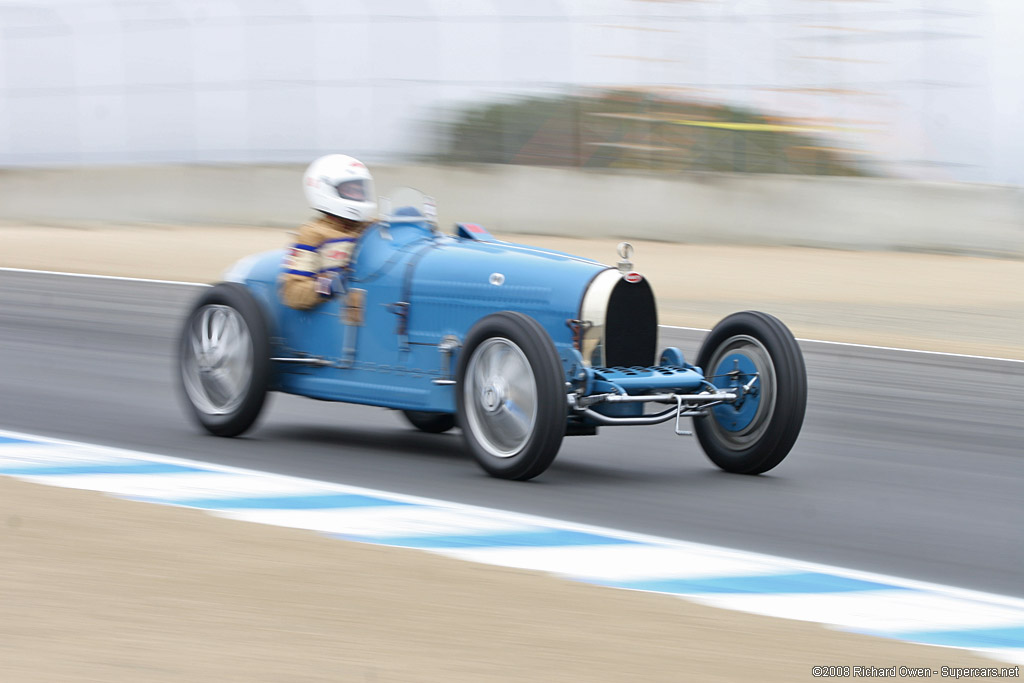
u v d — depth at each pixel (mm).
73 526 13898
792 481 18500
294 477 17078
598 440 21547
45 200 67062
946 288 47188
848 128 58062
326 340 19797
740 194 57625
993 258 54656
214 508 15047
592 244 56844
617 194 58875
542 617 11312
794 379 17656
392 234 19688
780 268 50875
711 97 59750
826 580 13133
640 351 18109
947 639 11305
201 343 20375
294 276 19656
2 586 11695
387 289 19094
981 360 33406
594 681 9797
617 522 15227
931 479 19281
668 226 58031
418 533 14141
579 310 17406
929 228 55531
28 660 9852
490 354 17281
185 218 64938
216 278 46812
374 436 21141
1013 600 12797
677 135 60250
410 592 11883
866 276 49250
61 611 11039
